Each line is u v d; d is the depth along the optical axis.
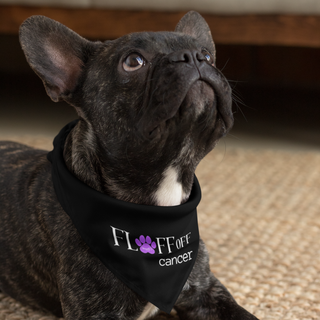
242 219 1.28
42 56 0.94
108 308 0.90
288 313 0.99
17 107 2.37
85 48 0.94
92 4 1.67
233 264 1.11
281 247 1.17
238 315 0.94
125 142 0.89
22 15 1.70
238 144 1.85
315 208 1.33
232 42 1.65
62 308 0.92
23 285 0.99
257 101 2.52
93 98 0.91
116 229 0.90
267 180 1.49
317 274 1.08
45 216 0.94
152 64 0.87
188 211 0.93
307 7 1.56
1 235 1.00
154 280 0.91
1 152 1.07
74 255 0.91
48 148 1.66
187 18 1.03
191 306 0.98
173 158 0.90
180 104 0.84
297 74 2.76
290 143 1.85
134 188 0.92
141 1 1.64
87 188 0.91
